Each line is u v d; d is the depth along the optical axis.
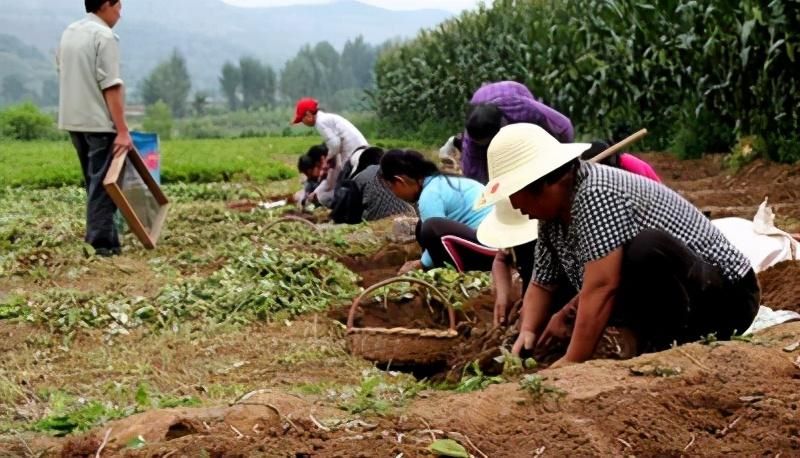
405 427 3.89
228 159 24.12
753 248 6.80
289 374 5.83
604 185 4.67
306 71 154.62
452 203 7.61
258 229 10.91
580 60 19.41
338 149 12.54
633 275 4.72
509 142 4.67
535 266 5.30
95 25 9.58
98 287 8.24
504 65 25.48
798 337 4.95
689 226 4.83
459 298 6.97
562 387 4.25
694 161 17.20
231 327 6.84
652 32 17.94
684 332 5.09
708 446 3.89
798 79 15.05
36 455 4.04
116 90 9.52
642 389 4.20
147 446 3.75
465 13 27.80
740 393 4.23
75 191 15.55
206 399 5.06
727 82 16.09
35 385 5.72
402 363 6.08
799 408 4.11
